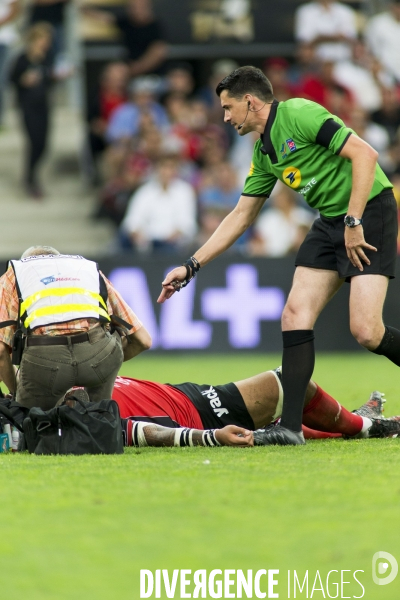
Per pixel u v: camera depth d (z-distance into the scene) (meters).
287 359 16.75
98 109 58.50
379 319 16.77
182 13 61.84
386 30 60.97
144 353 45.25
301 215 52.53
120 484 12.32
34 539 9.66
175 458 14.64
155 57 61.31
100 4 60.94
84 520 10.38
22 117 57.38
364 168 16.02
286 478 12.64
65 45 61.91
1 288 16.48
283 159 16.95
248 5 62.06
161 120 57.88
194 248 49.72
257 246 51.69
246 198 18.16
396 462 14.05
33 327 16.05
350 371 36.69
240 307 45.75
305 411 17.17
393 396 26.34
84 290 16.42
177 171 54.16
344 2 62.22
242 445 16.14
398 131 59.28
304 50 60.59
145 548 9.28
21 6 62.00
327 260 17.12
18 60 57.09
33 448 15.71
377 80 60.38
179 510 10.76
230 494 11.59
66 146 62.34
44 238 56.94
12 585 8.27
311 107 16.56
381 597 8.18
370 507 10.84
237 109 16.95
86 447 15.29
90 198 59.00
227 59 62.56
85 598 7.95
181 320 45.59
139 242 52.03
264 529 9.90
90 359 16.22
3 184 59.34
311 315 16.84
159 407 17.19
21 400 16.66
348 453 15.15
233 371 36.06
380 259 16.78
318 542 9.43
